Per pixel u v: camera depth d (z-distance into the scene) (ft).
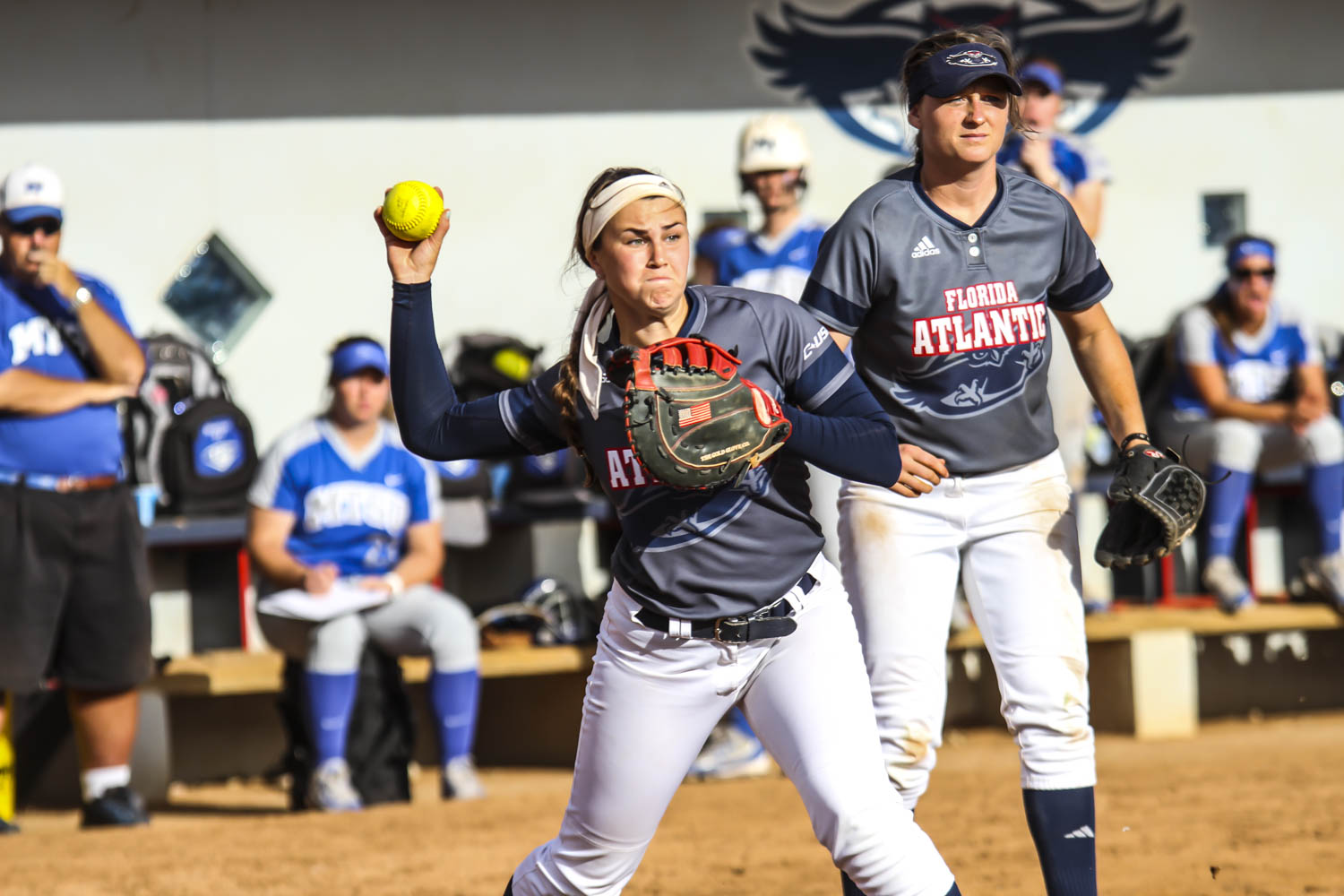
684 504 33.63
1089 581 101.96
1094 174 79.97
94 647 75.25
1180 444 97.25
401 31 112.16
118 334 76.33
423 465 84.23
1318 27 121.39
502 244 113.50
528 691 98.53
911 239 40.60
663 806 35.35
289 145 110.93
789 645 34.35
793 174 81.20
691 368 32.32
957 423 41.34
